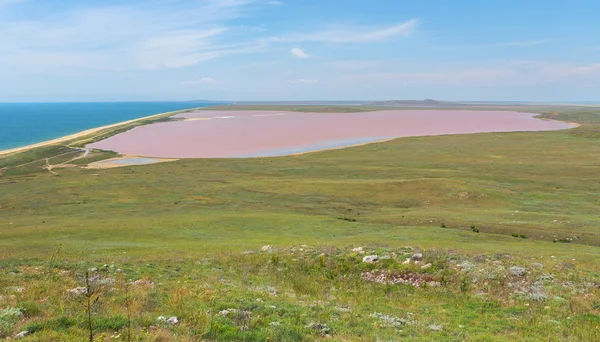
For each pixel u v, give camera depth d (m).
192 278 19.48
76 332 10.59
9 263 20.77
